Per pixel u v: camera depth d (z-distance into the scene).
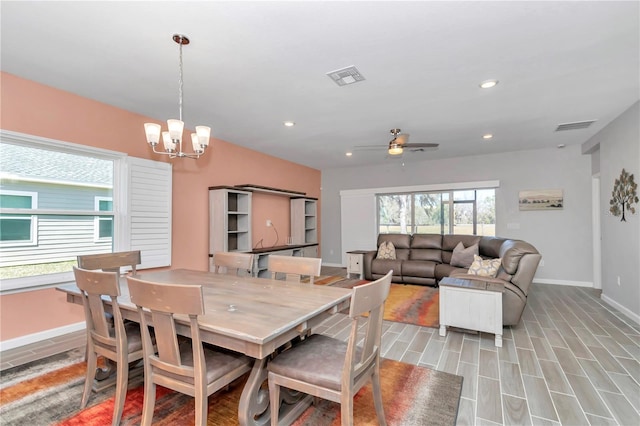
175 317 1.58
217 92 3.21
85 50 2.42
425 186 6.84
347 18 2.02
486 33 2.19
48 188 3.14
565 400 2.05
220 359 1.70
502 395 2.11
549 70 2.76
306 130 4.57
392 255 6.07
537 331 3.32
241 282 2.47
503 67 2.70
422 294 4.96
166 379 1.62
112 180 3.66
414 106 3.62
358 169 7.68
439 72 2.79
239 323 1.51
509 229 6.11
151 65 2.65
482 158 6.36
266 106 3.61
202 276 2.73
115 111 3.62
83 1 1.85
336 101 3.47
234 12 1.95
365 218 7.52
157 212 4.02
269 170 6.30
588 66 2.68
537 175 5.90
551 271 5.78
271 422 1.67
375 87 3.11
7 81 2.82
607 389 2.18
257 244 6.00
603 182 4.46
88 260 2.62
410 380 2.32
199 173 4.73
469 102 3.51
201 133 2.31
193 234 4.60
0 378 2.32
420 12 1.96
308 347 1.83
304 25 2.09
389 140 5.16
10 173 2.89
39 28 2.13
